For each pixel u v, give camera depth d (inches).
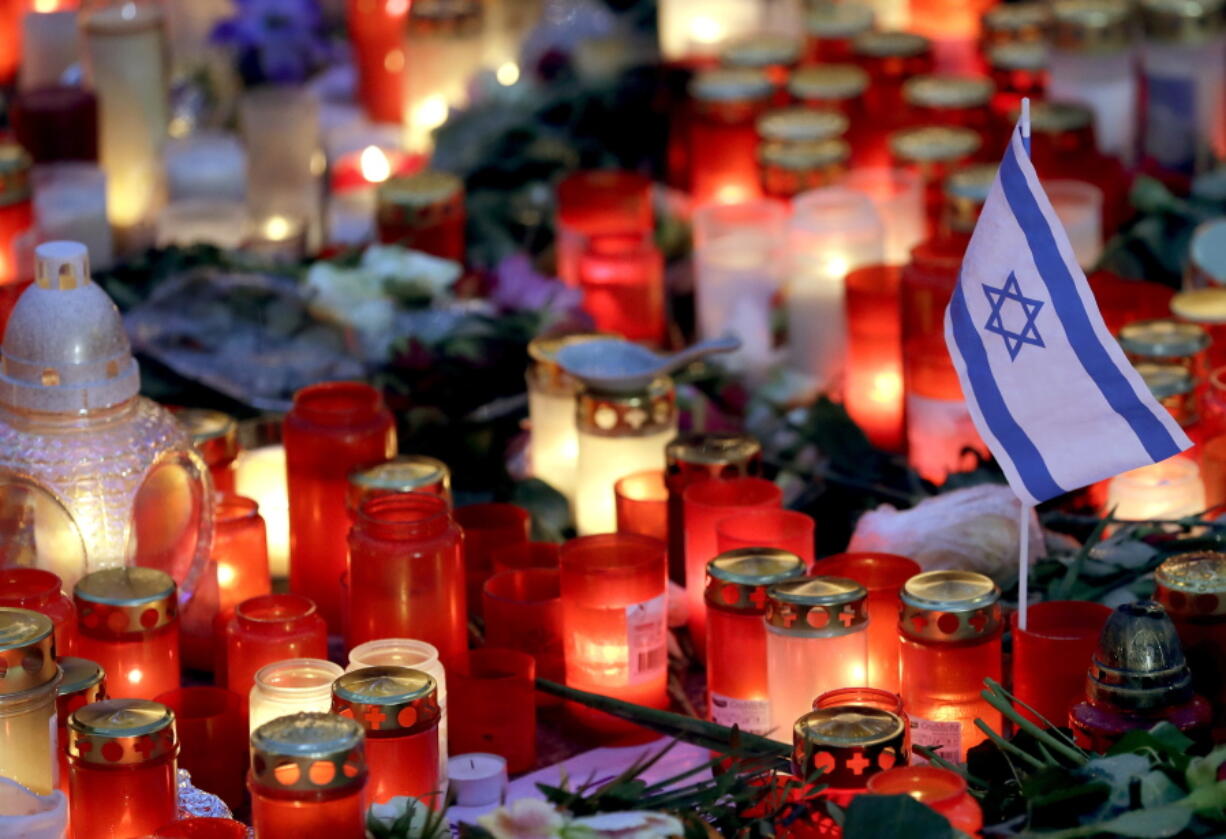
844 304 153.6
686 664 125.1
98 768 93.2
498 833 84.6
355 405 129.4
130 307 156.3
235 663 110.7
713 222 166.1
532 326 154.5
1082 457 99.6
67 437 115.0
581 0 237.1
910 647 102.3
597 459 134.2
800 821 87.4
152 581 111.0
